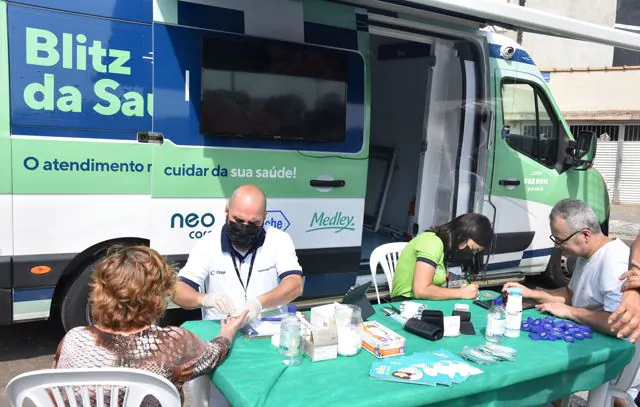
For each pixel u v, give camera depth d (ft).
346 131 14.65
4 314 11.75
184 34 12.43
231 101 12.91
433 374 7.30
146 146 12.41
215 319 9.25
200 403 8.15
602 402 9.27
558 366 8.05
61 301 12.70
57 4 11.34
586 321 9.72
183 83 12.54
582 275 10.50
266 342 8.25
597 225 10.23
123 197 12.35
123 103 12.08
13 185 11.38
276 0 13.35
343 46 14.35
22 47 11.16
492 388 7.39
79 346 6.54
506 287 11.07
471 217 11.50
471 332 9.19
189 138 12.74
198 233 13.08
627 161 49.73
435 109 17.93
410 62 20.62
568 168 19.38
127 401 6.27
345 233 15.05
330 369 7.42
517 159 17.95
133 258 6.64
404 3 14.10
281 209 13.99
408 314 9.68
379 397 6.61
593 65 51.26
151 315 6.69
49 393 6.20
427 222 18.44
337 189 14.76
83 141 11.82
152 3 12.10
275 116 13.51
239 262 10.03
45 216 11.71
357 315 8.79
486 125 17.01
